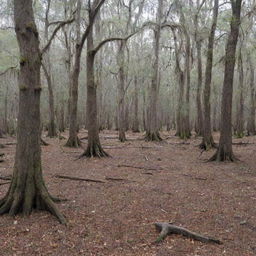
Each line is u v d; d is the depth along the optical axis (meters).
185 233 5.07
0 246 4.71
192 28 22.20
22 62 5.90
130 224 5.65
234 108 40.84
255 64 29.78
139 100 50.28
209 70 16.77
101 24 24.88
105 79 42.31
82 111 46.59
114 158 13.72
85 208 6.52
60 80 34.84
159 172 10.63
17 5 5.86
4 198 6.18
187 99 24.22
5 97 34.78
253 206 6.71
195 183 8.98
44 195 6.13
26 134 6.08
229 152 12.73
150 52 29.67
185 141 22.17
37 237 5.04
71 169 10.96
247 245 4.79
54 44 32.22
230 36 12.34
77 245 4.77
